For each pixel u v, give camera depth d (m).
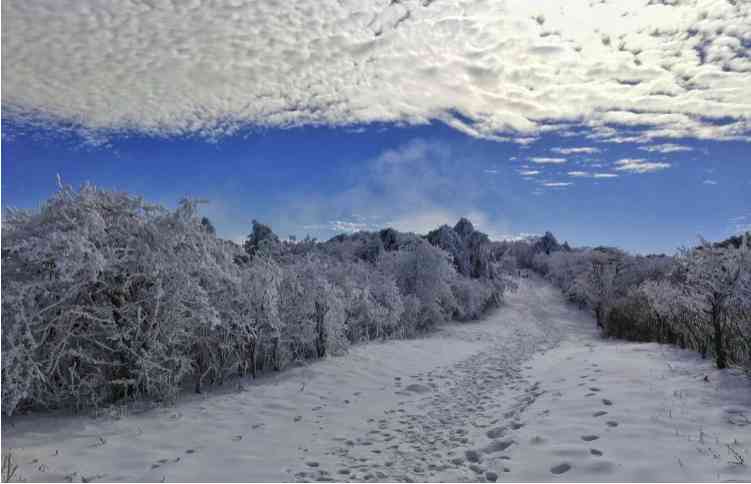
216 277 8.83
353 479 4.93
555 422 6.19
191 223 8.61
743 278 7.71
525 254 96.69
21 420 6.55
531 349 17.36
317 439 6.27
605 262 37.34
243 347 9.80
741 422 5.25
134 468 5.03
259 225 25.52
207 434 6.28
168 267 8.00
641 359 9.55
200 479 4.79
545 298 53.00
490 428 6.62
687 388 6.74
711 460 4.43
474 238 44.94
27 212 7.74
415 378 10.60
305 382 9.44
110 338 7.32
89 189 8.14
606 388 7.42
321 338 12.09
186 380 9.15
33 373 6.68
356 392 9.02
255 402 7.96
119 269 7.82
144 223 8.24
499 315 36.09
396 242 35.66
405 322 20.45
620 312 19.34
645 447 4.94
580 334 25.31
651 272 32.41
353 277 17.88
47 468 4.90
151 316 7.81
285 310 11.31
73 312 7.01
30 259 6.71
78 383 7.33
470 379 10.66
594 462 4.72
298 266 13.12
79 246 6.89
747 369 6.80
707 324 9.52
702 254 8.47
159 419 6.79
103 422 6.56
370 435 6.49
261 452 5.69
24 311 6.65
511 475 4.81
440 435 6.52
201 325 8.82
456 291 30.98
